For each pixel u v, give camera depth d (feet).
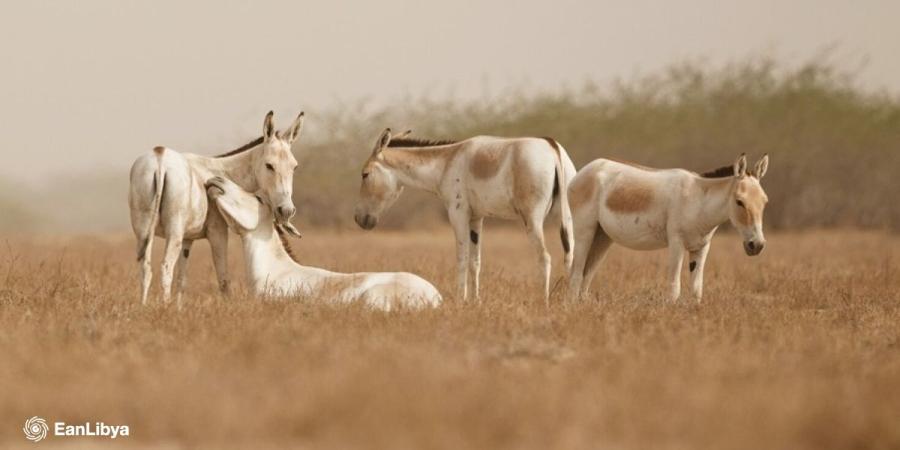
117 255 306.55
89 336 132.16
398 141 201.46
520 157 187.21
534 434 88.22
